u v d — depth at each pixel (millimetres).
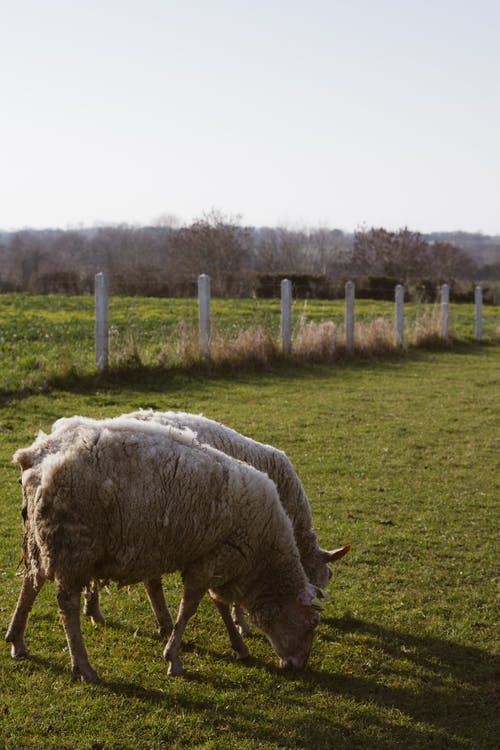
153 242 70250
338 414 13672
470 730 4840
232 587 5531
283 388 15594
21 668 5219
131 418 5891
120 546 4867
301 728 4777
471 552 7734
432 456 11328
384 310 31359
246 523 5285
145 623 6066
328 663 5613
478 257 89188
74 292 37281
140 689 5090
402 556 7562
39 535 4828
